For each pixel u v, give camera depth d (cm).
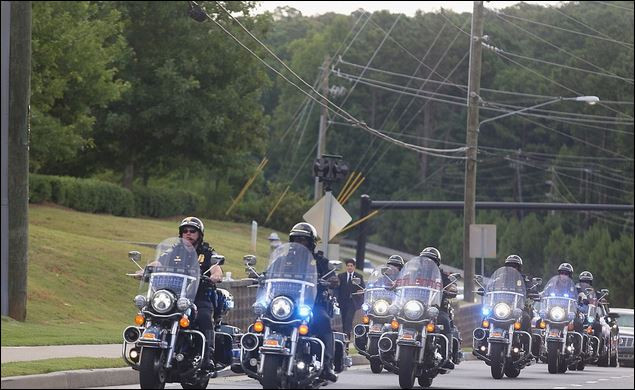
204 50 17162
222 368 4331
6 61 4331
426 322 5088
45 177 13912
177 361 4078
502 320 6188
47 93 12106
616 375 6969
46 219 12631
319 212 8019
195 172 18388
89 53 12600
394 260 6450
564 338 6938
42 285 8462
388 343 5147
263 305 4197
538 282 6550
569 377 6575
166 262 4138
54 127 12219
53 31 11969
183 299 4034
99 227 12912
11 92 6912
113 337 6469
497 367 6147
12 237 7025
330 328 4366
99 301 8688
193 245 4306
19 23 6881
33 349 5434
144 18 16888
